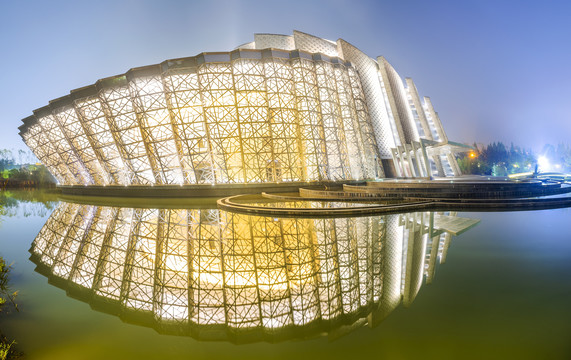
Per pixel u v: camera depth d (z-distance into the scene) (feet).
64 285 25.71
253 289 23.45
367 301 19.16
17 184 316.19
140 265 31.37
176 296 22.90
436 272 23.36
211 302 21.44
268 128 136.56
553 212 55.62
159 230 51.13
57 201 123.85
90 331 17.16
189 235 45.70
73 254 36.76
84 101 138.82
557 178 184.24
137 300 22.29
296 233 42.19
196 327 17.67
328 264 27.86
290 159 139.54
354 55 194.70
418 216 53.62
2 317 19.12
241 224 52.47
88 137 141.49
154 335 16.66
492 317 15.67
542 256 26.68
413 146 150.30
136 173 139.03
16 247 41.01
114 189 146.30
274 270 27.35
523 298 17.90
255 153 131.03
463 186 79.36
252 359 13.50
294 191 130.52
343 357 13.05
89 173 160.35
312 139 141.18
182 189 127.95
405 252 29.94
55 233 51.37
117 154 148.66
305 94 138.82
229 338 16.08
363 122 174.70
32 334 16.72
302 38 183.73
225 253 34.35
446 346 13.17
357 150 166.09
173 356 14.05
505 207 62.54
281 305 20.25
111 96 142.10
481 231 38.63
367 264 26.99
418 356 12.52
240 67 134.82
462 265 24.80
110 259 34.01
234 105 127.34
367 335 14.87
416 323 15.49
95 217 71.00
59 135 167.22
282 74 138.41
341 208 58.34
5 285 25.79
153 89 136.98
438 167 207.41
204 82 129.59
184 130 126.11
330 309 18.75
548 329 14.23
